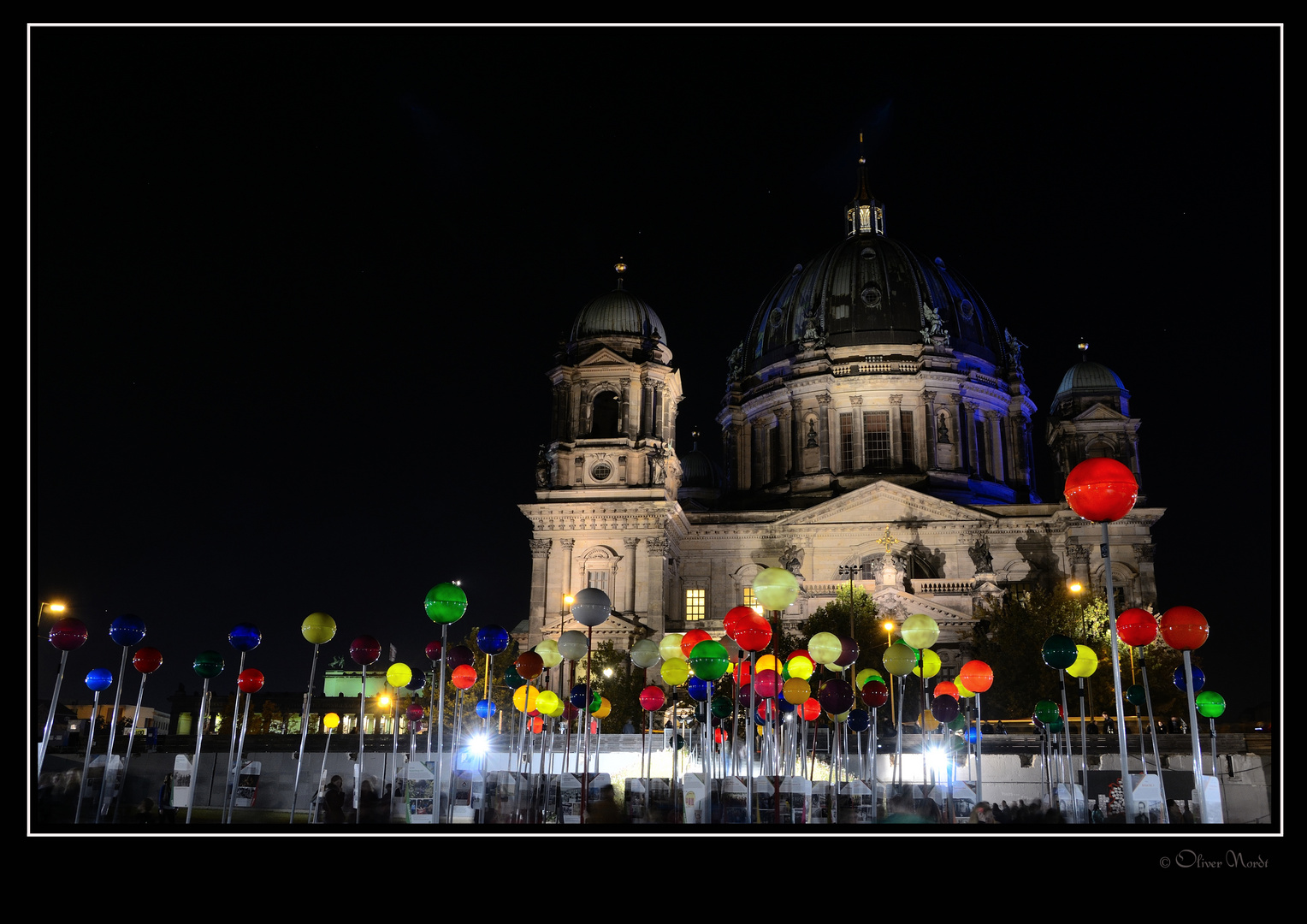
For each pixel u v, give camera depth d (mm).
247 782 45625
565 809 40031
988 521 117062
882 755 49125
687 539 122688
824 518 120250
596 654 98062
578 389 120250
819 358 133625
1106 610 92938
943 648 100750
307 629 40125
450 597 36219
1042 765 46781
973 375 134500
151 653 43125
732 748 48531
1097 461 25781
